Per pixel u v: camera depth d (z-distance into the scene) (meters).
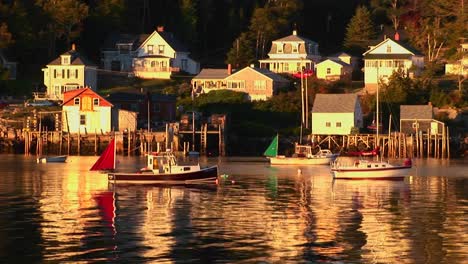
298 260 100.00
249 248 105.44
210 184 171.38
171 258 100.25
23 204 139.75
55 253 102.31
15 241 108.56
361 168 183.62
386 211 134.38
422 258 101.25
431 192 160.75
